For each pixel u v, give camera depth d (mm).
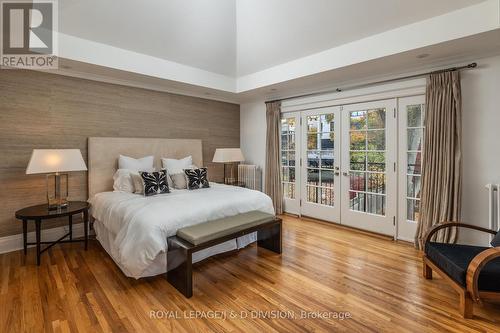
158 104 4484
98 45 3260
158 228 2393
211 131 5316
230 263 2869
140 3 2795
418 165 3426
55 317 1925
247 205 3266
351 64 3262
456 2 2391
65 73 3488
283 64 4062
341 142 4211
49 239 3451
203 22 3258
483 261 1796
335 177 4312
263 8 3078
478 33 2371
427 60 3090
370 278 2523
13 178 3186
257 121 5480
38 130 3332
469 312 1915
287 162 5070
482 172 2902
